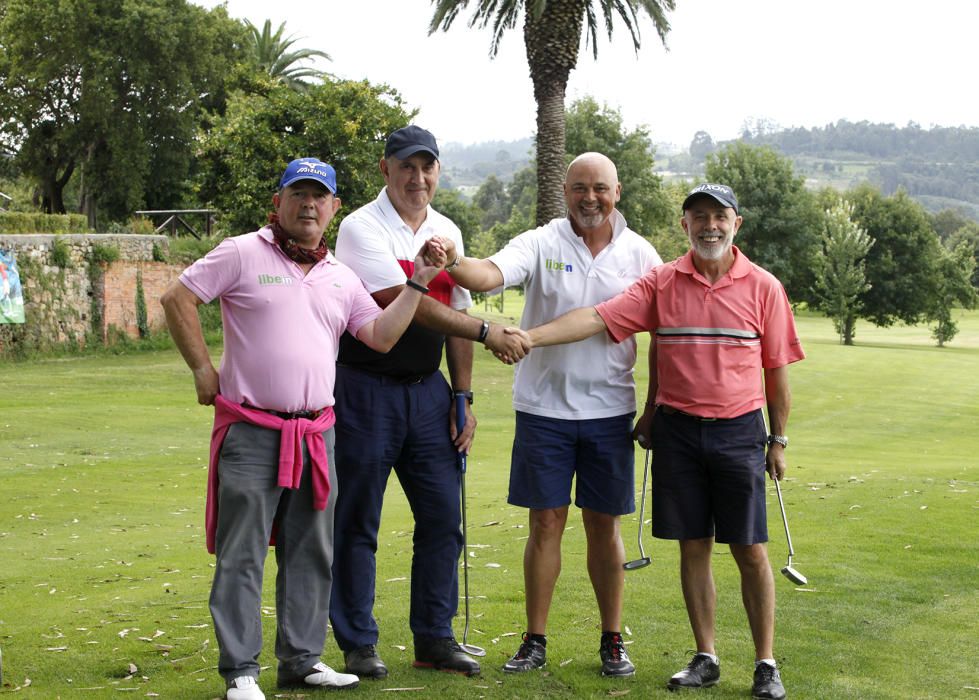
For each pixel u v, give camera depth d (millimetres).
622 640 4445
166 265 32219
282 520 4059
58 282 28312
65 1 41906
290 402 3896
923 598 5500
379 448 4242
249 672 3814
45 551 7102
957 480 10180
